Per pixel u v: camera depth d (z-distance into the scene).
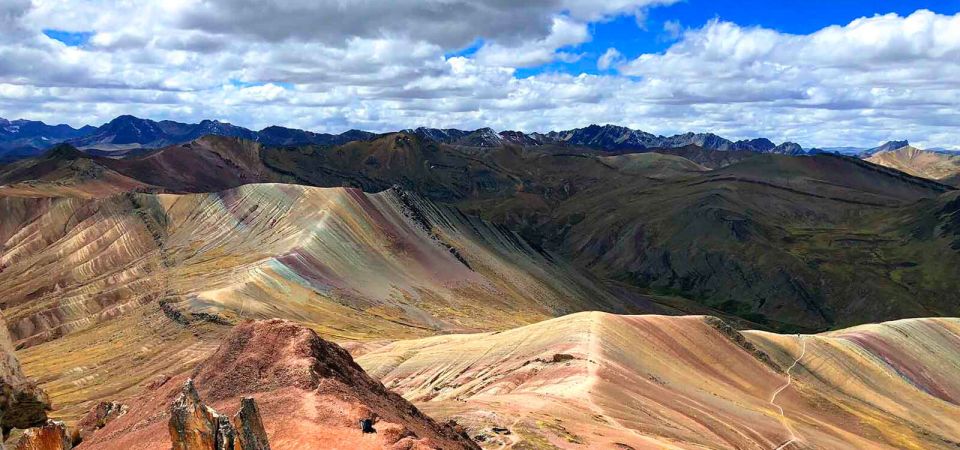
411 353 117.69
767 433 91.19
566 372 90.88
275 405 42.56
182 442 31.97
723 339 133.25
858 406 127.25
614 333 113.00
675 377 105.56
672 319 131.12
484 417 64.50
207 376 50.19
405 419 47.94
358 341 130.75
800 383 130.25
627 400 82.88
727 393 108.94
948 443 118.75
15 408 37.28
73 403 105.81
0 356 37.62
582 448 58.56
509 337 115.75
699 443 73.81
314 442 37.28
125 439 43.53
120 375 120.94
